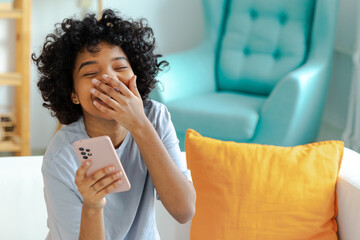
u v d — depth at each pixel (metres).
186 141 1.54
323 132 3.57
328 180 1.47
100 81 1.03
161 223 1.54
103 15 1.11
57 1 3.48
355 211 1.42
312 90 2.79
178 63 2.96
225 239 1.45
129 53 1.14
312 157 1.49
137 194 1.18
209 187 1.48
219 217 1.46
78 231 1.12
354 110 3.28
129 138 1.16
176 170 1.10
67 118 1.17
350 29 3.36
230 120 2.67
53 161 1.12
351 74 3.31
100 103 1.05
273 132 2.69
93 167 0.96
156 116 1.21
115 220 1.18
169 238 1.54
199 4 3.69
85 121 1.15
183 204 1.10
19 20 3.29
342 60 3.39
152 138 1.06
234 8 3.13
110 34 1.08
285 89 2.65
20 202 1.42
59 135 1.15
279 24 3.04
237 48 3.09
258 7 3.08
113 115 1.02
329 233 1.47
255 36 3.07
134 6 3.58
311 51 2.95
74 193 1.13
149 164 1.08
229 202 1.45
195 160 1.50
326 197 1.46
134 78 1.05
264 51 3.05
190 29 3.72
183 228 1.55
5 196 1.42
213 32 3.13
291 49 2.99
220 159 1.49
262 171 1.47
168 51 3.72
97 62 1.07
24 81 3.10
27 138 3.16
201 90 3.04
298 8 3.00
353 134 3.33
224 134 2.69
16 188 1.43
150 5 3.61
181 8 3.67
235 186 1.46
